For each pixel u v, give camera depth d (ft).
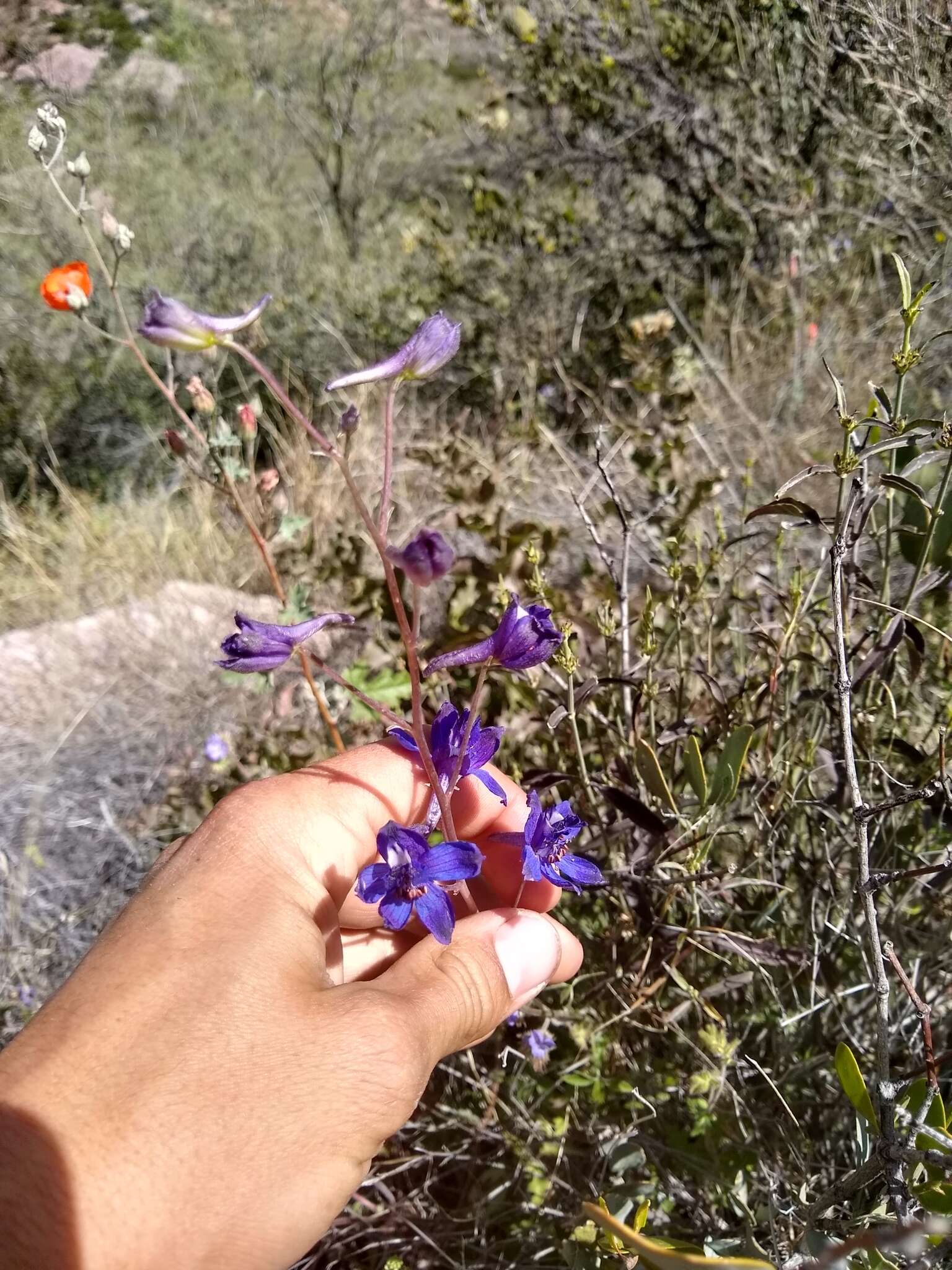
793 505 0.78
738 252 2.53
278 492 1.48
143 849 1.56
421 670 0.62
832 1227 0.67
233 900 0.71
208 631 1.94
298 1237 0.60
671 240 2.56
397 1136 1.06
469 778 0.90
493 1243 0.95
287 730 1.56
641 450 1.53
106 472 2.63
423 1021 0.67
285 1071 0.61
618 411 2.18
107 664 1.89
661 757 1.06
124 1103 0.59
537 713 1.16
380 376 0.56
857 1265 0.61
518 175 2.87
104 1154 0.57
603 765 1.14
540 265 2.55
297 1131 0.60
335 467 2.12
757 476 1.82
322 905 0.75
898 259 0.79
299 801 0.80
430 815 0.70
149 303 0.55
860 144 2.13
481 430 2.33
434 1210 1.00
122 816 1.63
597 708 1.15
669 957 0.97
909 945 0.99
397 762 0.87
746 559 1.17
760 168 2.40
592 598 1.31
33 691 1.85
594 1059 0.98
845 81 2.12
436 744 0.69
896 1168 0.59
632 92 2.56
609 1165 0.94
